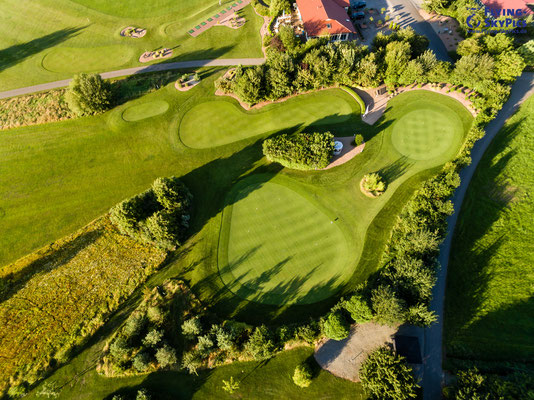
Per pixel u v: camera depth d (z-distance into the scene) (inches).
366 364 1524.4
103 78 3147.1
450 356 1638.8
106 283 1924.2
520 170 2297.0
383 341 1674.5
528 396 1386.6
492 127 2564.0
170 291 1889.8
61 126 2768.2
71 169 2507.4
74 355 1715.1
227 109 2817.4
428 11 3558.1
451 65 2807.6
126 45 3467.0
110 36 3570.4
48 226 2217.0
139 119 2790.4
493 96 2534.5
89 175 2470.5
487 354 1631.4
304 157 2241.6
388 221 2101.4
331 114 2704.2
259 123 2691.9
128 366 1654.8
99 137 2691.9
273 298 1843.0
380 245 2004.2
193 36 3508.9
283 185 2319.1
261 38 3440.0
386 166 2368.4
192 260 2010.3
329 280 1887.3
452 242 2031.3
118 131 2721.5
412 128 2571.4
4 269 2012.8
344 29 3213.6
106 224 2181.3
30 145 2657.5
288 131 2618.1
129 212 1998.0
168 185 2108.8
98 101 2741.1
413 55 2930.6
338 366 1617.9
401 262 1722.4
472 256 1962.4
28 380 1635.1
